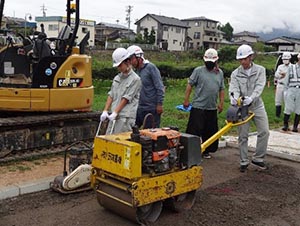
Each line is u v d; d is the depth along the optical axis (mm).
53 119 7684
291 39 85750
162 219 5270
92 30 61812
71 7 7941
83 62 7977
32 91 7395
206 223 5219
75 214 5312
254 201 6059
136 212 4941
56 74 7570
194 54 52156
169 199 5383
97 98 16203
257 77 7180
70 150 6324
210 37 89062
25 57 7656
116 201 5074
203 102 7742
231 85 7340
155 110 7125
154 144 4957
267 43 84625
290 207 5914
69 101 7754
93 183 5324
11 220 5074
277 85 13422
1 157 7207
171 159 5102
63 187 5797
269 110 15047
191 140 5359
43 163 7246
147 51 51375
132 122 6000
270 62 49000
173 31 80062
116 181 5102
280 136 10688
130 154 4719
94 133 8555
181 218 5324
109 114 6258
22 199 5723
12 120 7254
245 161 7438
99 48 45500
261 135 7512
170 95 19203
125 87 5898
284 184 6910
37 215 5242
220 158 8383
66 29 8062
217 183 6785
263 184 6848
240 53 7059
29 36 8039
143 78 7039
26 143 7562
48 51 7629
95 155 5156
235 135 10445
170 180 5125
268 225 5277
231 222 5293
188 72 29781
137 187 4766
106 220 5172
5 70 7590
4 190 5734
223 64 38719
